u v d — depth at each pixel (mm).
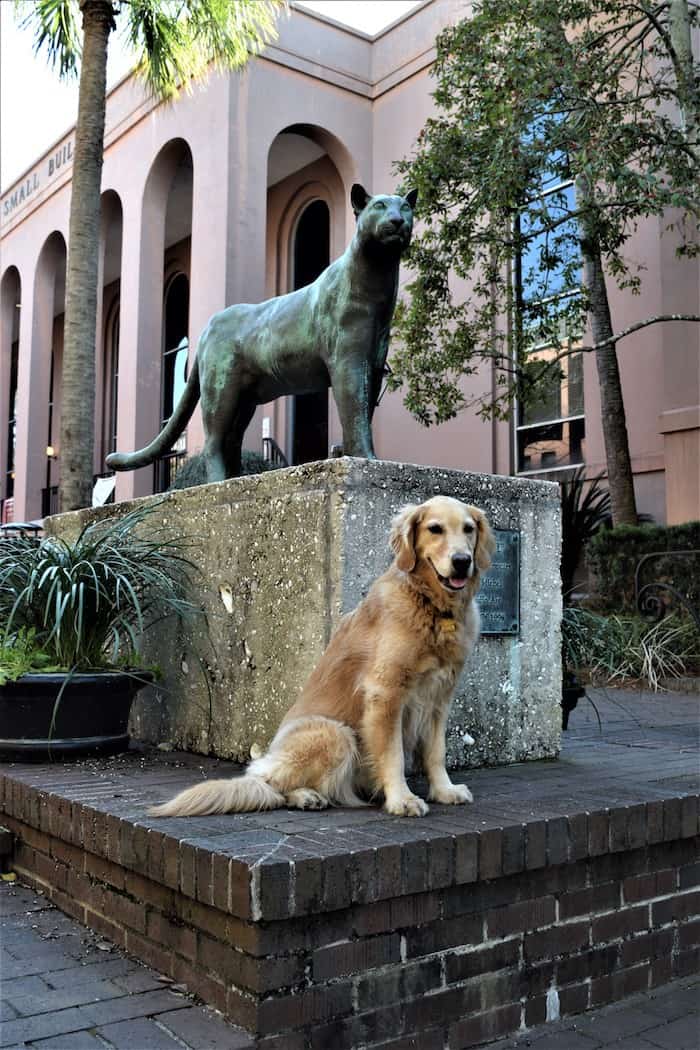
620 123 8844
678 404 11336
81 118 8727
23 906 3381
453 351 10562
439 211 10055
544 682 4391
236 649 4305
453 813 2998
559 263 11109
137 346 16609
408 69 15258
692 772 3963
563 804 3148
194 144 15188
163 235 16969
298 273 17766
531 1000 2812
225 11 9836
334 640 3387
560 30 9055
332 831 2703
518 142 8758
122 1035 2262
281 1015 2291
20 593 4430
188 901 2564
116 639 4402
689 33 9438
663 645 8977
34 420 20797
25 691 4164
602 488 12328
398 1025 2510
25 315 21500
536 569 4395
